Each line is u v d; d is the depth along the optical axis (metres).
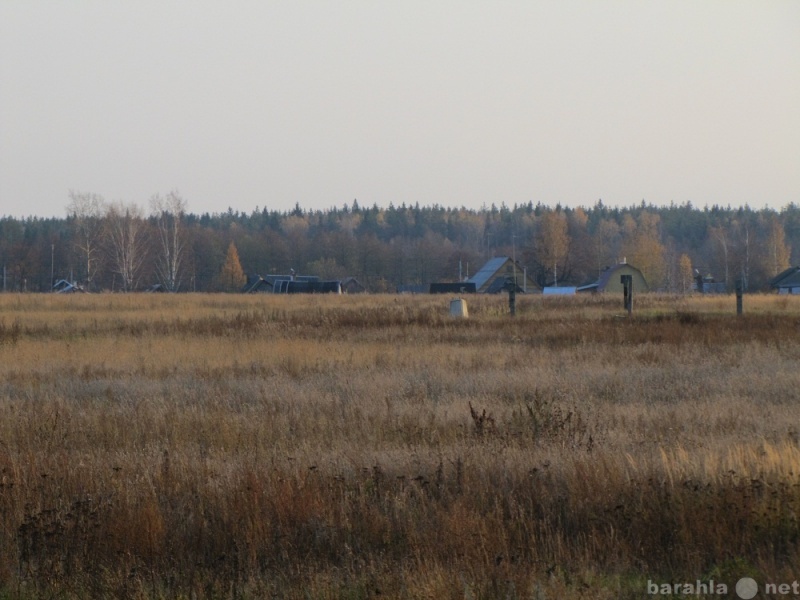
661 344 87.88
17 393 62.72
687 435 43.22
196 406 53.84
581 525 30.09
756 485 30.66
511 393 59.09
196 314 149.12
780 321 112.00
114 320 131.50
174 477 35.16
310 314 138.88
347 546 28.17
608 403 54.25
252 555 28.27
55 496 34.25
